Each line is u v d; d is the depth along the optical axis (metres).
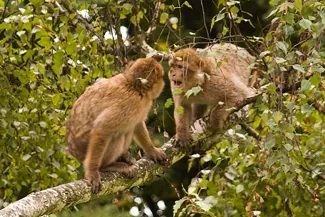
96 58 13.27
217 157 13.40
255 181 13.62
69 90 13.24
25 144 13.34
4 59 13.16
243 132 15.32
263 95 11.15
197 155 12.50
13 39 13.27
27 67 13.02
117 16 13.47
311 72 10.77
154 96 12.07
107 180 11.21
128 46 13.65
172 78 12.80
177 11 21.94
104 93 11.77
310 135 12.80
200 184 13.02
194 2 22.38
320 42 10.89
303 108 10.66
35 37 13.48
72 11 12.91
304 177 12.84
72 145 12.06
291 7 10.22
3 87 13.11
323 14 10.28
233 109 12.11
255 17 22.27
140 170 11.77
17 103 13.27
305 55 11.11
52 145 13.58
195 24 22.53
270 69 10.41
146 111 12.03
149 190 23.09
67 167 13.81
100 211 16.36
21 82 13.22
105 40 13.41
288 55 10.48
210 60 13.16
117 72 13.16
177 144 12.59
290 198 13.00
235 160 13.47
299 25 10.65
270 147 10.65
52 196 9.66
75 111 12.09
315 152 12.98
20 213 8.77
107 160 11.54
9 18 12.68
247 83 14.10
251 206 13.31
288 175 11.65
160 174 12.21
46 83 13.45
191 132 12.82
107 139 11.31
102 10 13.74
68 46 12.65
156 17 13.42
